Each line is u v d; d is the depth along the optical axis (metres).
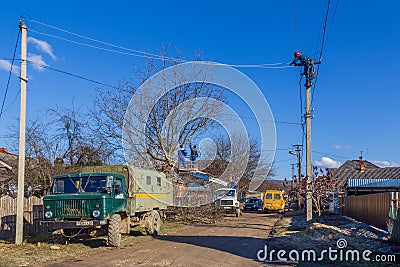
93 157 28.58
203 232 20.38
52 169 27.30
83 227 14.11
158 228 19.42
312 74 22.23
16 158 29.44
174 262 11.43
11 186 27.09
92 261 11.67
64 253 13.12
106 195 14.36
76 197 14.30
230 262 11.52
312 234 18.00
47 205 14.49
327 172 25.80
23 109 15.61
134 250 13.86
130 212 16.16
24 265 11.09
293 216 35.53
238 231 21.12
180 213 26.56
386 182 37.69
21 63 15.62
